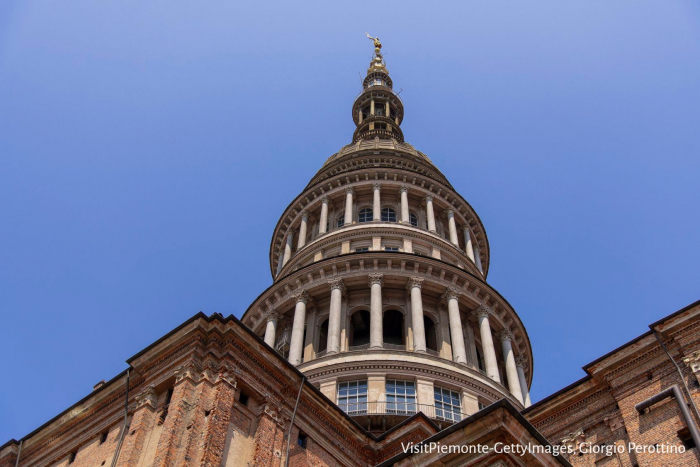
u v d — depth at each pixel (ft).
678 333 104.73
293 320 185.98
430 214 218.59
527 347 195.11
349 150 259.39
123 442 92.48
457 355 167.63
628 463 98.37
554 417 113.50
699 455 89.30
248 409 96.27
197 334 99.30
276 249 238.27
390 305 183.52
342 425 112.68
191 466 82.89
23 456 114.93
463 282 187.62
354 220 219.20
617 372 108.68
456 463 78.48
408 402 151.12
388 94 320.91
